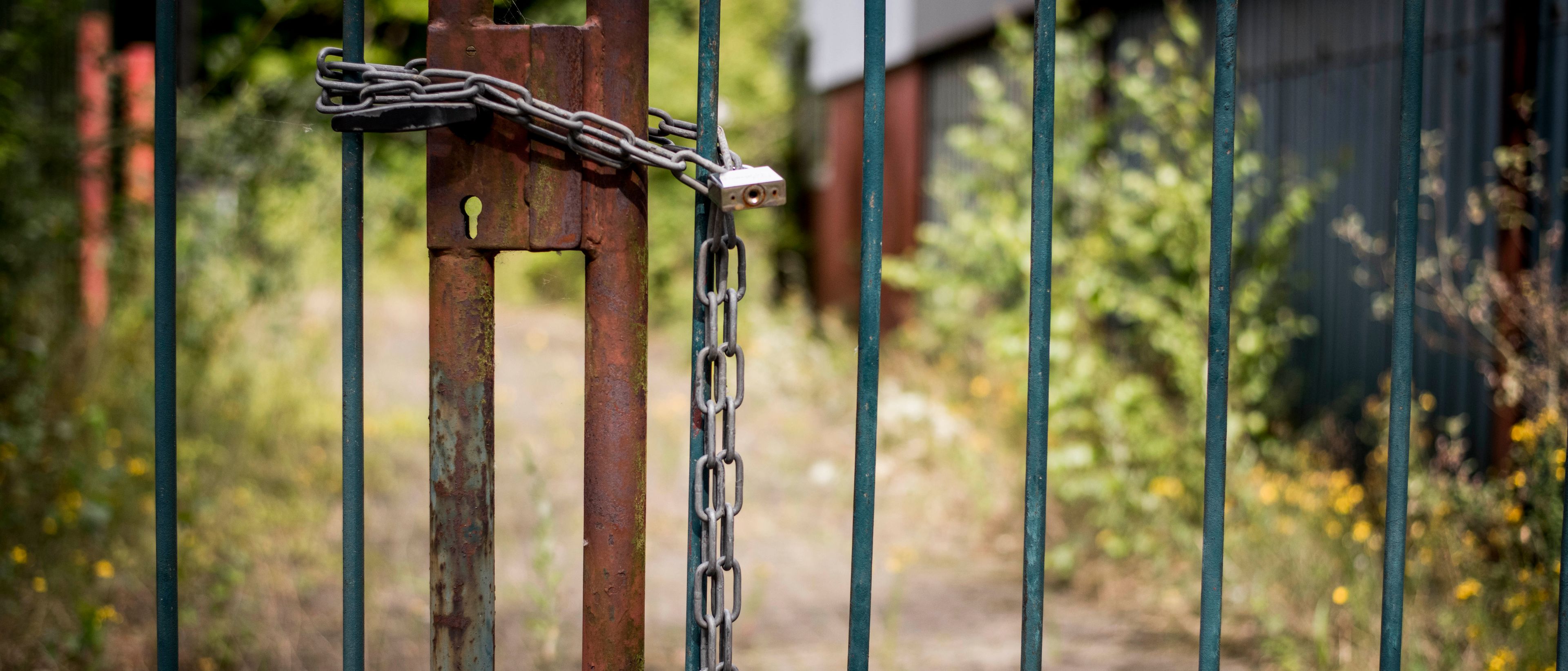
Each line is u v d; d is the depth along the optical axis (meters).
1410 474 3.70
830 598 4.27
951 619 4.05
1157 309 4.68
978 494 5.17
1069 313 4.80
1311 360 4.98
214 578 3.71
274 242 6.34
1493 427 3.95
